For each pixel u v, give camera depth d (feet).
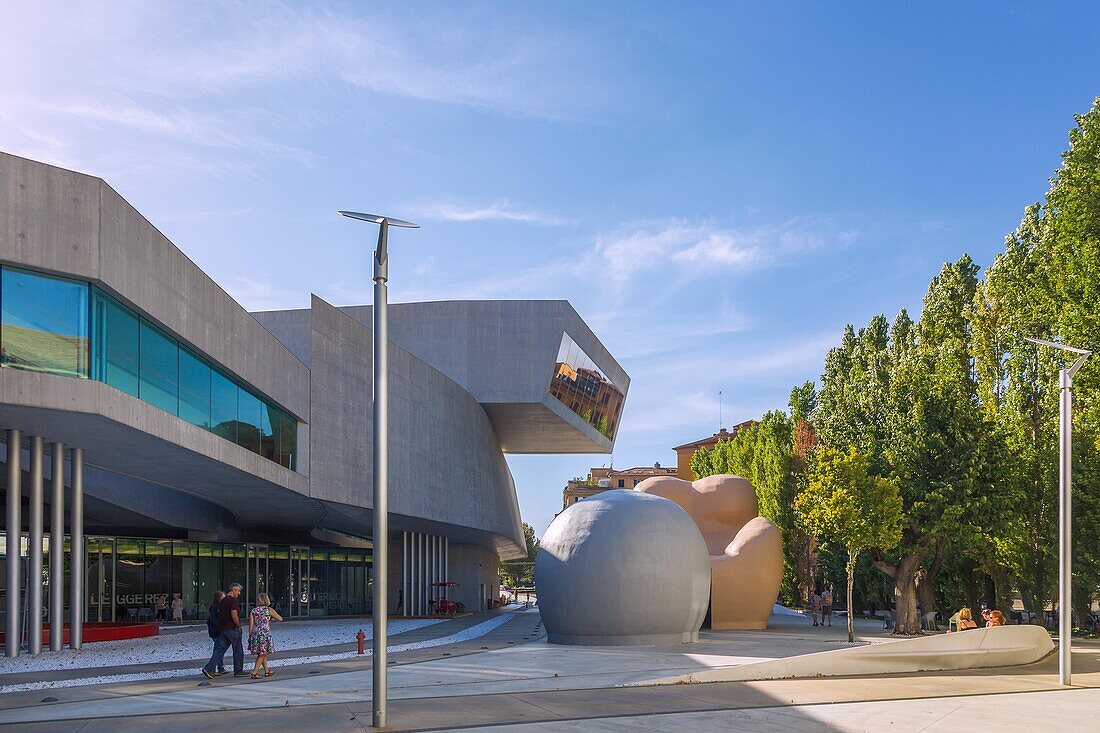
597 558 80.33
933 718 44.01
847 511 92.17
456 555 195.00
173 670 62.95
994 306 125.18
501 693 50.88
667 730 40.27
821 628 110.93
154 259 73.82
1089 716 44.96
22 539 106.83
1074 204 90.53
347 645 86.02
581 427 192.75
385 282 43.24
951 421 104.17
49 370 63.36
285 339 115.34
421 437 133.80
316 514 129.18
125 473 95.55
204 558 138.41
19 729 39.63
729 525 115.14
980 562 121.19
